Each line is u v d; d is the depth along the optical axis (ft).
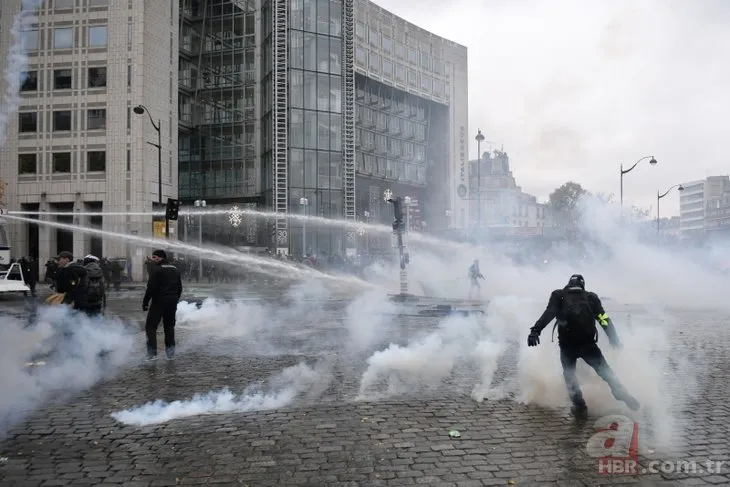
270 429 19.30
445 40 258.16
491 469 15.67
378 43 222.48
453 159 258.78
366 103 221.66
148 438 18.40
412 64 240.12
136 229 137.18
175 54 155.02
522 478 15.06
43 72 140.36
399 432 18.93
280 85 168.25
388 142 233.35
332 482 14.83
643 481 14.90
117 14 138.82
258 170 180.65
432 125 260.01
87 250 139.23
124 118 138.31
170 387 25.32
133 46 138.62
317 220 171.63
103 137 138.82
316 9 175.11
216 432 19.01
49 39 140.36
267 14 175.94
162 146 147.23
